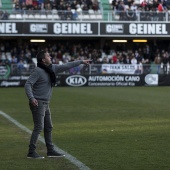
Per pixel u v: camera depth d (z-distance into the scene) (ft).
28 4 169.58
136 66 157.07
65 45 176.86
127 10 172.04
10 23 164.35
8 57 164.35
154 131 53.36
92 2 173.27
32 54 170.09
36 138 38.04
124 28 169.27
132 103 90.17
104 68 156.15
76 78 154.30
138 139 47.65
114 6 175.22
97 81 155.53
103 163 36.45
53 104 88.17
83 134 51.31
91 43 179.73
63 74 153.58
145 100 97.35
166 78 157.89
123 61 167.12
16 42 174.29
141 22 169.58
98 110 77.51
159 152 40.78
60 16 167.73
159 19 169.58
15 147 43.45
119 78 156.66
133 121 62.95
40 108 37.09
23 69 151.84
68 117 67.87
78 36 168.55
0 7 170.71
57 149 42.29
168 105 86.17
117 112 74.54
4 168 34.88
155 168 34.78
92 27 168.25
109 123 60.90
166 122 61.82
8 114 71.56
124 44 179.22
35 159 38.01
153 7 177.58
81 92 123.34
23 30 165.07
